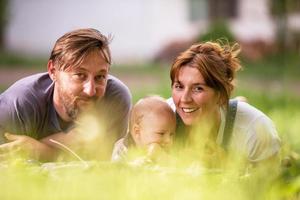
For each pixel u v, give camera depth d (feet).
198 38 94.48
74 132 18.70
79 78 17.26
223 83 17.08
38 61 112.88
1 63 108.37
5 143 18.47
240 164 15.78
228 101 17.44
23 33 129.90
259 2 116.26
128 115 19.63
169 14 124.57
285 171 16.71
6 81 78.59
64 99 17.70
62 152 18.51
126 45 127.44
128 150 17.76
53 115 18.57
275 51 96.02
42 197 12.13
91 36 17.25
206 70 16.80
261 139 17.58
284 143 18.53
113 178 12.86
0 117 18.37
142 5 126.41
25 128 18.45
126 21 127.34
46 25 130.11
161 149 17.20
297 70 84.17
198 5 121.70
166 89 60.03
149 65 109.91
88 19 128.88
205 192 13.09
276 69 86.58
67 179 12.80
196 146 16.79
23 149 17.72
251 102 45.78
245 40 108.27
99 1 127.75
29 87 18.43
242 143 17.67
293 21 94.07
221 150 17.02
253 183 14.43
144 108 17.78
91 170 13.46
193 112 17.15
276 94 54.44
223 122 17.72
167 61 114.11
